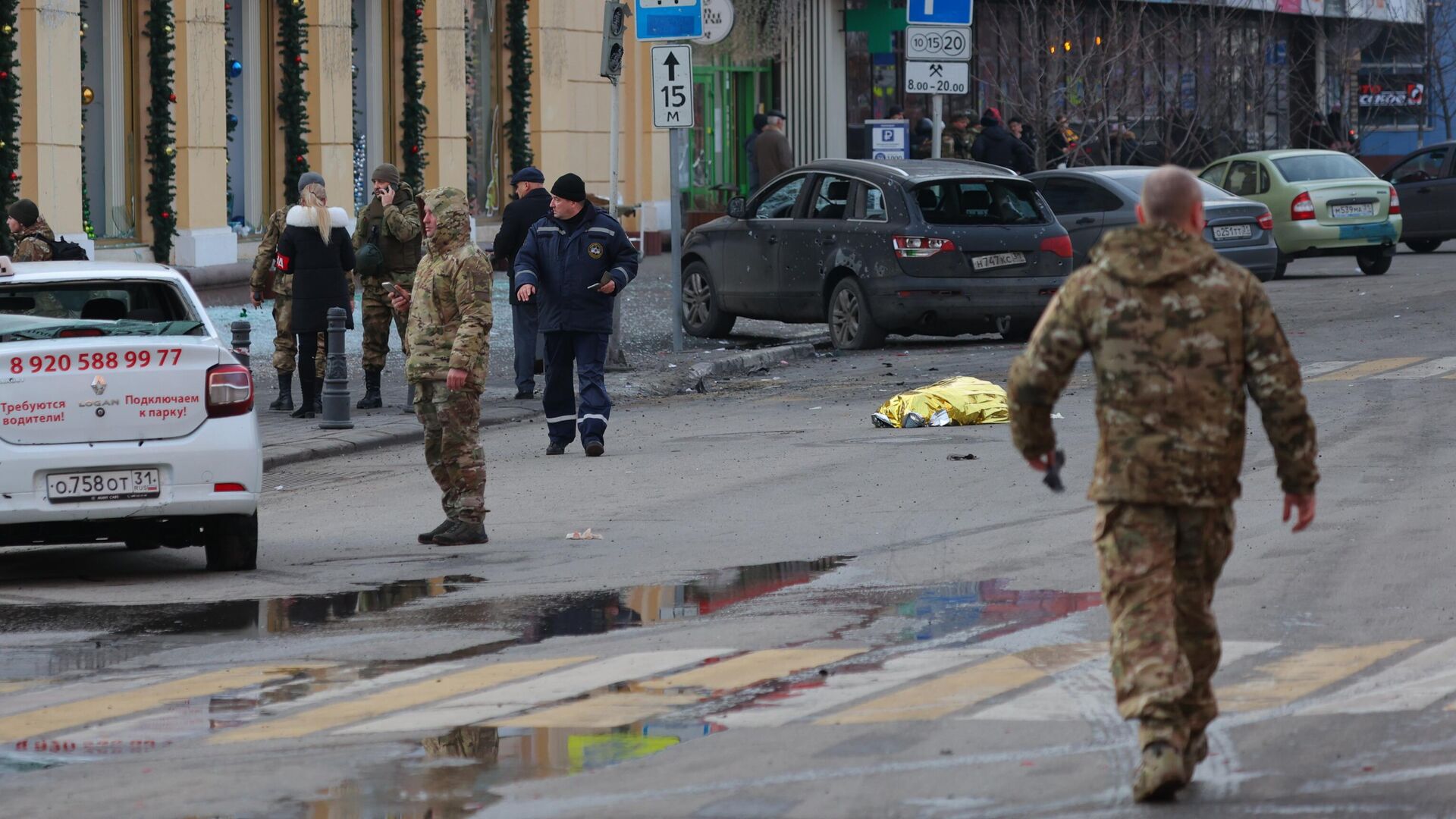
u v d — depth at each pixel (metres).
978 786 20.27
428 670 26.92
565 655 27.48
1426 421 49.28
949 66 83.25
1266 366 19.69
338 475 49.88
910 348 76.31
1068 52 147.50
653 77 74.31
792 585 32.09
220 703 25.33
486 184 113.12
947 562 33.59
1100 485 19.81
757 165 109.25
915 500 40.69
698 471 46.81
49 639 30.09
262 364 72.44
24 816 20.45
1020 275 73.56
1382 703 23.00
